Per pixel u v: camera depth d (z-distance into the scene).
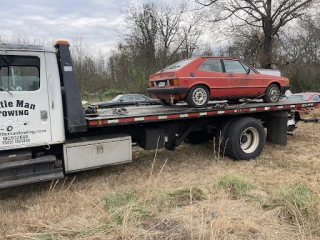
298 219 3.30
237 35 27.12
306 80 25.38
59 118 4.27
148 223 3.30
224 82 6.48
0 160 3.95
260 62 25.95
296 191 3.85
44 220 3.49
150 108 6.32
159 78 6.45
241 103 7.32
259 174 5.12
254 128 6.20
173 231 3.10
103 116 4.78
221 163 5.86
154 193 4.07
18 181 3.88
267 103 7.19
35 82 4.07
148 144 5.43
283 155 6.43
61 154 4.52
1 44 3.85
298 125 10.64
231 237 2.96
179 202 3.90
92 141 4.59
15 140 3.97
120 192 4.30
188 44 31.94
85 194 4.35
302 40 26.61
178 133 5.98
